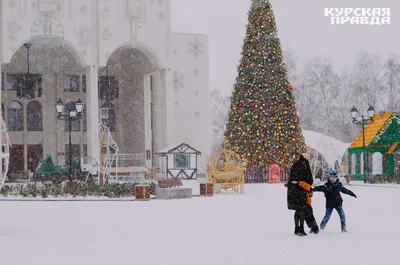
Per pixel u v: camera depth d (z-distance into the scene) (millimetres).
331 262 9844
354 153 47938
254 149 44906
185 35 56656
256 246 11930
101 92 57875
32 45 58406
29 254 11148
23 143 58094
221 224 16281
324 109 83188
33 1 49875
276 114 45219
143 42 53344
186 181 47688
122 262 10125
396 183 41188
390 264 9578
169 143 54031
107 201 27031
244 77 45969
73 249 11750
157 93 57531
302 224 13766
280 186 39281
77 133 59906
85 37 51438
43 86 58906
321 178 47188
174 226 15852
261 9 46406
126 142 59250
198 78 56906
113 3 52406
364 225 15633
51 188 30156
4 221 17625
